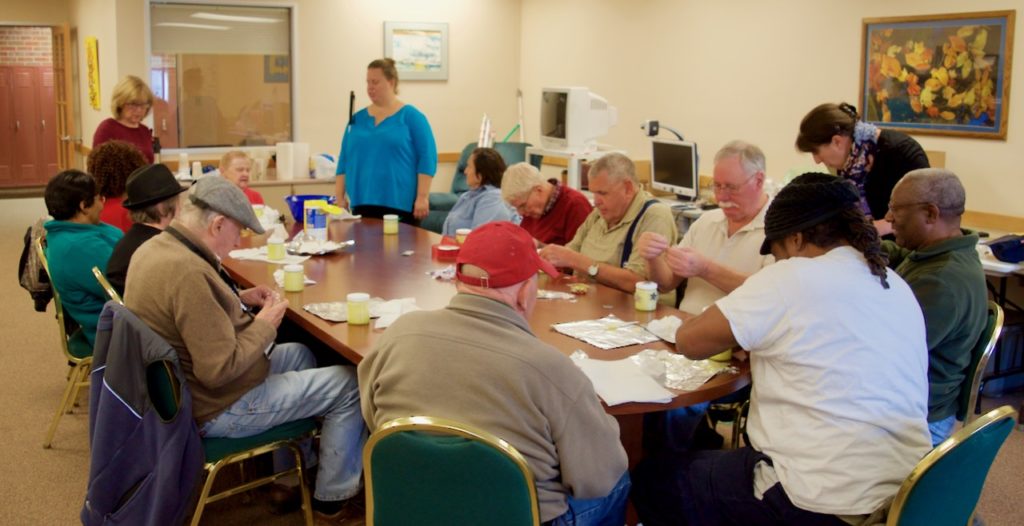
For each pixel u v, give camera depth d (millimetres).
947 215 2330
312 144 7535
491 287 1803
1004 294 4523
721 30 6289
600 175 3189
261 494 3076
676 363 2281
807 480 1854
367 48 7594
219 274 2551
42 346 4781
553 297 2934
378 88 4887
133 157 3646
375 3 7559
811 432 1877
